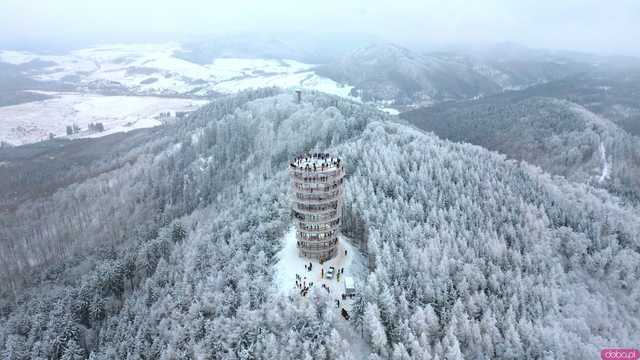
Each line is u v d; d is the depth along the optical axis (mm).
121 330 146375
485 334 119125
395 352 111500
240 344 121188
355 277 144750
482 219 181375
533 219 184875
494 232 168625
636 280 166750
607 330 141625
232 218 198625
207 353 122375
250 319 126062
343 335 122000
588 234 186875
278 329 123250
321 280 143375
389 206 186500
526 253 161375
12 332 157625
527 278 144375
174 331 130625
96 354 142000
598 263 171500
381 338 116125
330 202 148375
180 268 170000
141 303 156625
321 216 149250
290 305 125000
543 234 175125
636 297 160375
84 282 178125
